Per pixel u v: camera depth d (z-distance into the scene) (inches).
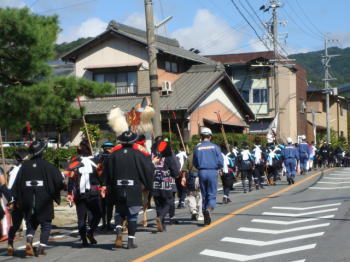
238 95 1386.6
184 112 1145.4
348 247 308.0
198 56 1485.0
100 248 335.3
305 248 309.0
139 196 322.0
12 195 317.1
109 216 418.6
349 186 719.1
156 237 367.2
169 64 1296.8
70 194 342.0
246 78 1758.1
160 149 392.5
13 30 475.8
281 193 651.5
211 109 1285.7
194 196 448.8
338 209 473.7
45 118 495.2
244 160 686.5
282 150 808.9
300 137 1009.5
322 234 352.8
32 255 314.5
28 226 313.6
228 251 308.8
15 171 363.3
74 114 526.6
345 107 2561.5
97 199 346.3
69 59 1323.8
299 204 524.4
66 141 1202.0
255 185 734.5
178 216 481.7
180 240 350.3
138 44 1256.2
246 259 285.4
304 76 1999.3
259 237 351.9
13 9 483.2
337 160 1360.7
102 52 1295.5
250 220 429.4
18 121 499.5
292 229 378.3
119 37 1266.0
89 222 349.7
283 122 1747.0
